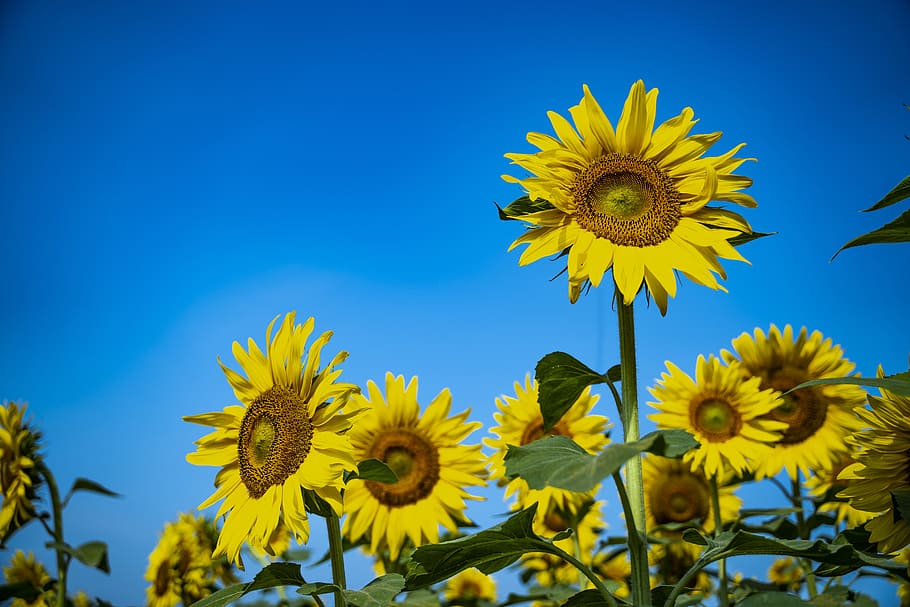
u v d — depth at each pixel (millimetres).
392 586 580
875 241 513
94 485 841
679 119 622
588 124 623
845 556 515
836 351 1107
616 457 455
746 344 1134
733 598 969
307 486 608
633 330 572
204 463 682
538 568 1294
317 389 630
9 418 822
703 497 1225
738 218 597
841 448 1065
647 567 520
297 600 1049
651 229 597
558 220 615
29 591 817
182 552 1111
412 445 1021
